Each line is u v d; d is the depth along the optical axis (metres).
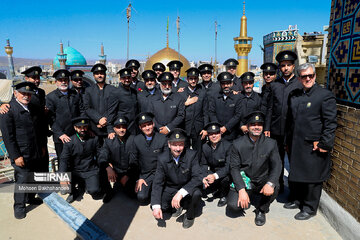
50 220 3.67
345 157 3.20
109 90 5.08
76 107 4.75
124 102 5.11
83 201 4.16
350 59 3.15
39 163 4.08
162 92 4.88
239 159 3.48
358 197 2.94
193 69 5.05
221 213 3.73
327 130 3.16
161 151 3.85
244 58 25.28
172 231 3.32
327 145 3.15
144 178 3.97
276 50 12.05
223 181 3.85
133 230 3.35
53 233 3.36
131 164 4.06
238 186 3.39
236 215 3.66
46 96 4.57
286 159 5.83
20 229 3.44
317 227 3.36
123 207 3.95
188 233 3.27
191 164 3.44
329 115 3.14
